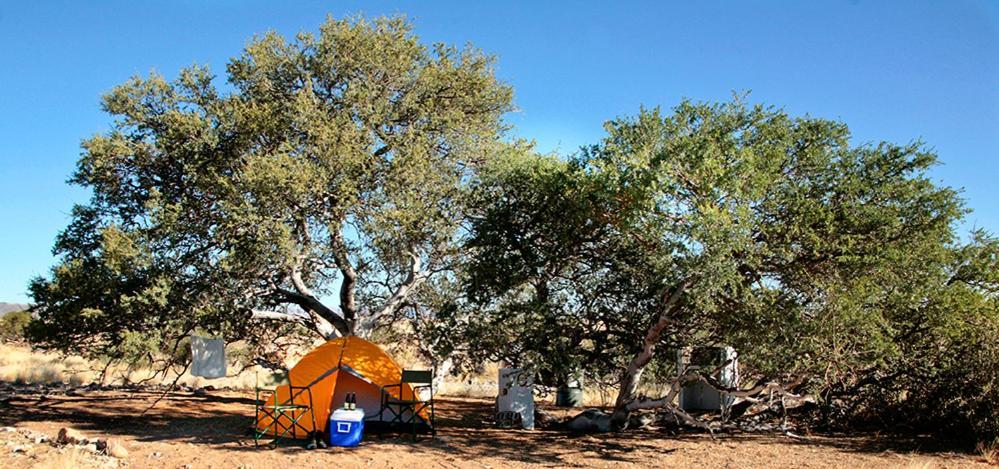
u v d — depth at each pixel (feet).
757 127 41.98
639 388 61.67
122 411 57.57
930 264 39.24
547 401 72.79
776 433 48.06
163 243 52.01
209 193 53.88
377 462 37.58
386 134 60.08
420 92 62.03
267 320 61.05
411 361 80.48
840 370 42.65
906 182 39.52
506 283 44.39
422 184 54.65
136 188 57.16
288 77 59.88
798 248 38.27
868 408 49.08
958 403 43.32
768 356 38.29
